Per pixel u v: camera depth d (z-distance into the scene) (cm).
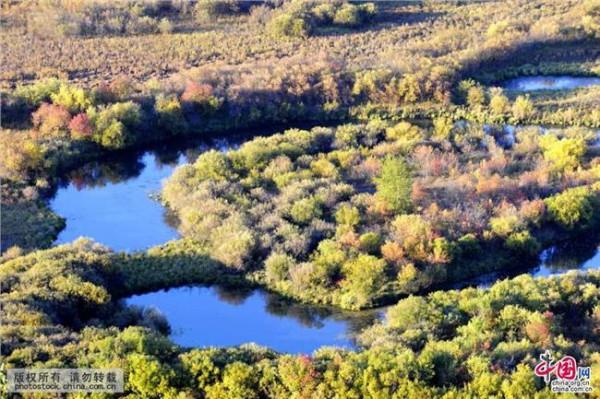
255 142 11988
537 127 12938
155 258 9312
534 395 6219
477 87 14175
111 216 10706
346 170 11281
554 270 9350
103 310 8212
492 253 9344
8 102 12900
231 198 10450
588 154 11731
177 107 13150
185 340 8156
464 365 6656
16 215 10412
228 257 9125
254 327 8369
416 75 14200
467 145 12031
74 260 8862
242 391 6544
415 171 11106
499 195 10344
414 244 9019
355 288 8575
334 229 9575
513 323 7444
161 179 11862
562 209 9869
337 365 6669
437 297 8175
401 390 6353
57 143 12062
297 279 8750
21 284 8256
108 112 12625
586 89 14438
